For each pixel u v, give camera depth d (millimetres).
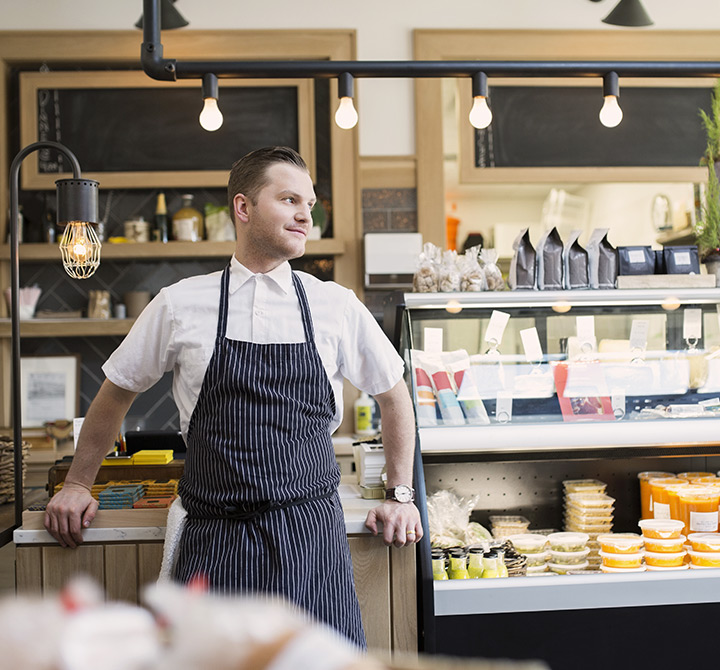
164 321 1679
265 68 2461
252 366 1620
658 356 2307
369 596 1900
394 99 4371
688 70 2561
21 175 4219
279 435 1601
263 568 1543
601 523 2316
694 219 4465
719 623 2004
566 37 4410
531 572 2162
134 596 1859
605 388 2264
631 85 4430
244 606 447
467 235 4449
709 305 2332
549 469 2463
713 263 2463
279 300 1679
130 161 4293
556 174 4352
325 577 1593
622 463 2486
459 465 2432
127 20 4293
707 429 2197
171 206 4445
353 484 2326
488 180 4332
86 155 4273
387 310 2354
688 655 1992
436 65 2504
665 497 2289
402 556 1908
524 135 4391
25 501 2547
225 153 4348
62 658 396
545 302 2225
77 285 4418
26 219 4316
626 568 2107
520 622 1945
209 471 1607
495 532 2338
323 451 1672
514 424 2168
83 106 4281
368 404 4199
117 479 2205
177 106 4328
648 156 4434
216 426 1605
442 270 2285
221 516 1585
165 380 4457
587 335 2301
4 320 4145
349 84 2490
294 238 1662
